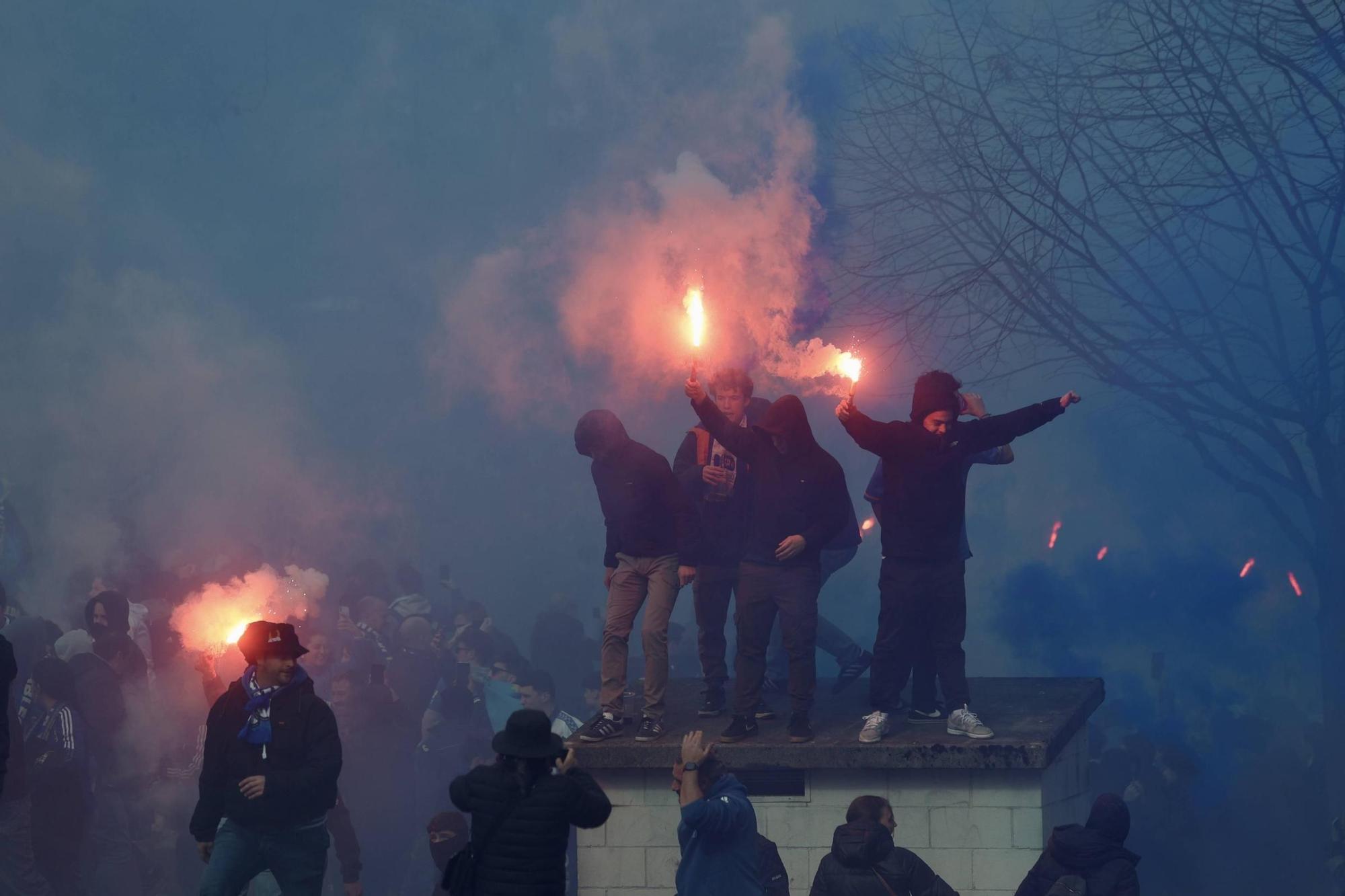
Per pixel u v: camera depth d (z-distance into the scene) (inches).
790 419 834.8
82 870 1085.1
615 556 880.3
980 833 829.8
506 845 611.5
